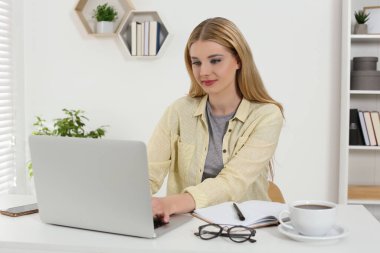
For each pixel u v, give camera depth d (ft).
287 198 11.60
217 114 5.94
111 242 3.99
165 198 4.72
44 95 12.53
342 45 10.91
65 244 3.94
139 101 12.10
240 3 11.46
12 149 12.21
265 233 4.24
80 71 12.34
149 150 6.15
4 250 4.06
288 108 11.46
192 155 5.94
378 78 10.48
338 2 11.15
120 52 12.10
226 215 4.60
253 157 5.39
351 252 3.76
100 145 4.04
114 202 4.10
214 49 5.27
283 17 11.34
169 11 11.76
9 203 5.49
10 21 12.03
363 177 11.34
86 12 12.21
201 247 3.84
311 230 3.95
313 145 11.44
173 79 11.91
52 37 12.41
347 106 10.43
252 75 5.66
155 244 3.92
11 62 12.12
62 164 4.26
